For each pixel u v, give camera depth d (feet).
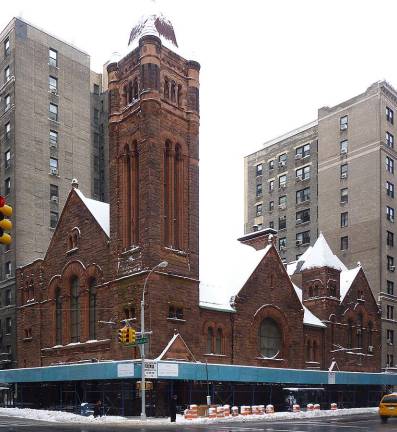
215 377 153.58
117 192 168.55
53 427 110.22
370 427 110.52
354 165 290.35
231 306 175.83
